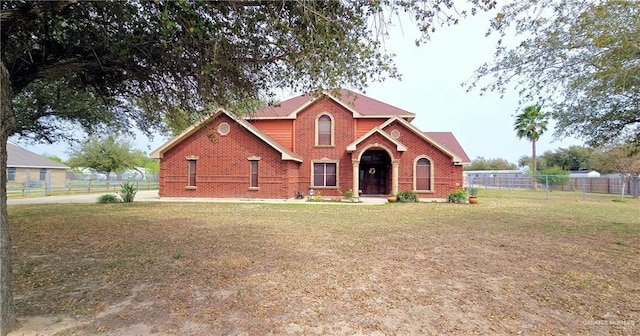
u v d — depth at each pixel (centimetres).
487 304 394
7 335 305
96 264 552
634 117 864
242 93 572
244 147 1944
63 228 909
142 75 552
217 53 439
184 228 919
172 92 596
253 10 407
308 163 2117
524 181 3847
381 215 1251
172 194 1981
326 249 673
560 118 955
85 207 1480
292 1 391
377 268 539
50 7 339
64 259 584
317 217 1181
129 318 347
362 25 439
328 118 2127
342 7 405
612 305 394
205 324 334
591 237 817
